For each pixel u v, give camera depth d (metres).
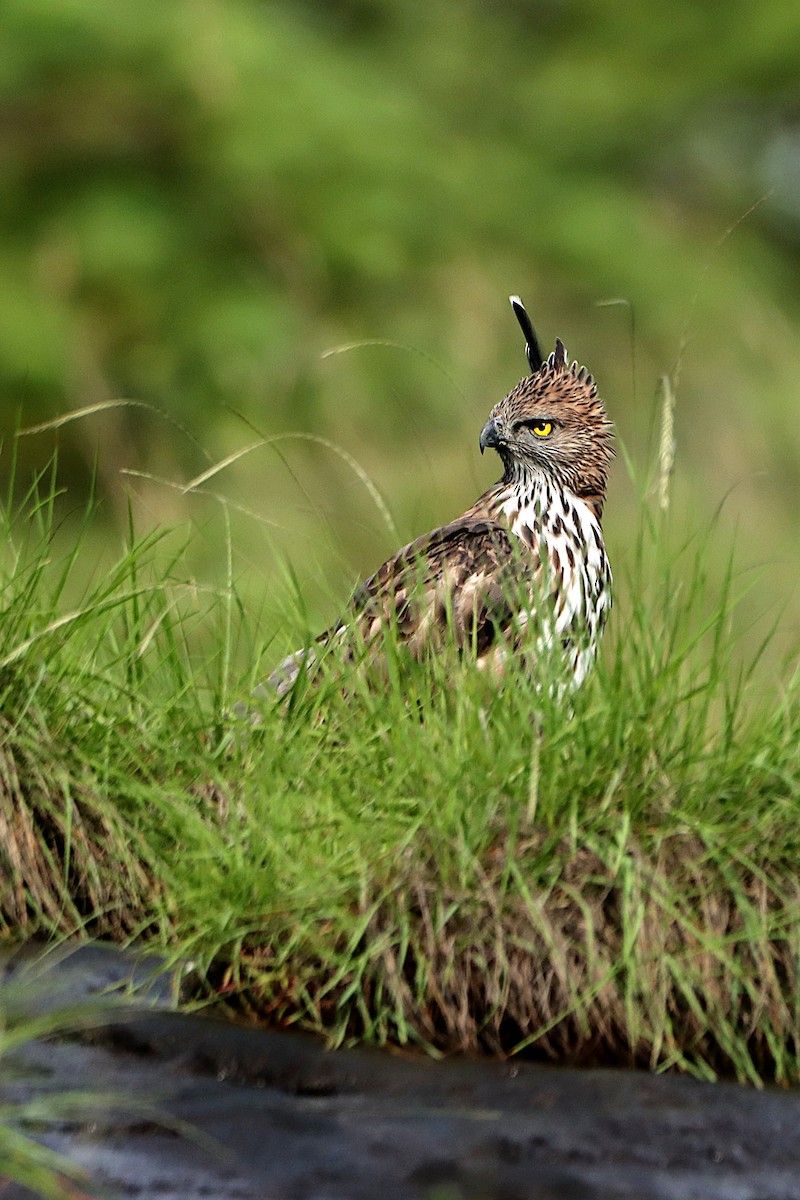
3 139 27.03
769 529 25.16
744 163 34.09
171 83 27.12
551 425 11.67
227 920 8.23
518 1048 7.90
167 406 25.36
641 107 32.25
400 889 8.18
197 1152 6.96
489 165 29.50
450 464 24.44
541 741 8.65
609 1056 8.00
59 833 9.09
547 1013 7.98
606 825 8.38
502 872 8.21
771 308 29.91
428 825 8.34
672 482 10.67
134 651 9.95
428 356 10.44
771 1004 8.08
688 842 8.38
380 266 26.84
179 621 10.20
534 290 28.22
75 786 9.11
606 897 8.19
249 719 9.46
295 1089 7.56
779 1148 7.29
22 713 9.20
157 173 27.31
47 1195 6.56
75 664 9.68
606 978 7.87
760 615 10.60
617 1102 7.50
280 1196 6.70
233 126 27.11
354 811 8.60
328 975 8.14
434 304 27.12
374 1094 7.52
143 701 9.62
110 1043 7.77
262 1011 8.15
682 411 27.94
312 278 26.70
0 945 8.68
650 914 8.12
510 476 11.96
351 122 27.81
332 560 12.54
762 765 8.59
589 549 11.70
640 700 8.74
